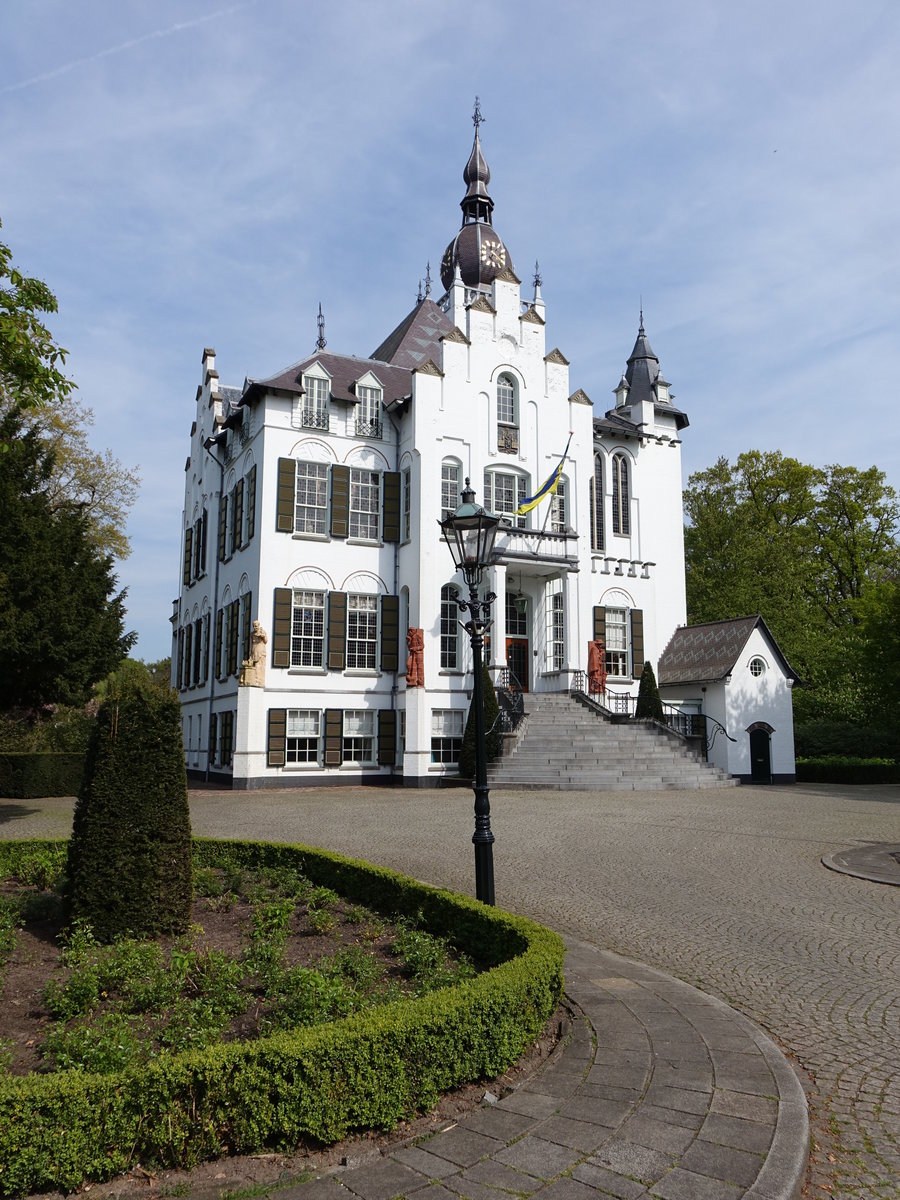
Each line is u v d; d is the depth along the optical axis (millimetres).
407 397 34125
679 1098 5500
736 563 48844
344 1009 6422
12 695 20188
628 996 7598
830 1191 4707
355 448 34219
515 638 36562
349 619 33250
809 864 14344
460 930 8789
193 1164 4742
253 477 33562
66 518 21344
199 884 11125
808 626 48000
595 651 35094
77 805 9258
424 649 32375
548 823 19188
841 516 52875
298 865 12617
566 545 35188
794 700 44750
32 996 7355
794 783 35312
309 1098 4945
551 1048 6465
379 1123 5121
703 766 30594
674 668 38156
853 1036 6965
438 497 33406
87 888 8844
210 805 23953
